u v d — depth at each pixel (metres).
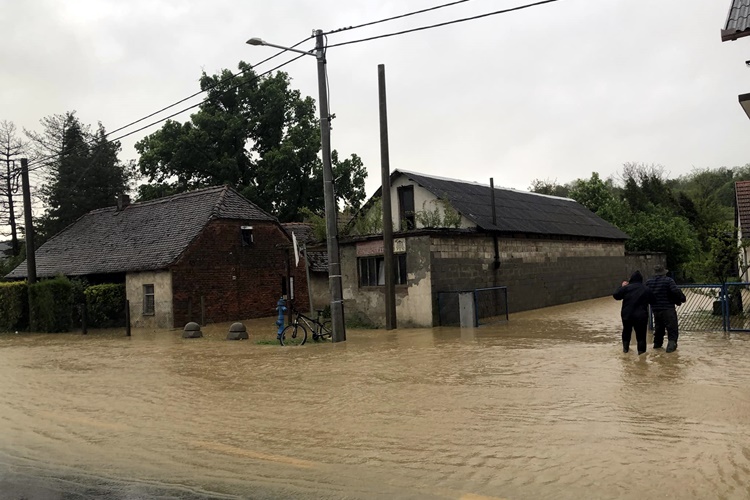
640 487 4.84
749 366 9.55
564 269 27.09
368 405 8.29
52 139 49.44
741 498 4.55
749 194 25.62
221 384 10.62
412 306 19.27
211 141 45.56
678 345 11.98
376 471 5.65
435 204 24.69
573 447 5.96
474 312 18.11
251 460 6.20
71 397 10.18
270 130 47.06
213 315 26.66
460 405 7.96
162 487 5.57
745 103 12.27
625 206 46.16
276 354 14.20
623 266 32.91
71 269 29.45
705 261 16.03
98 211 35.00
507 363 11.02
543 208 30.06
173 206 30.48
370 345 14.90
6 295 27.47
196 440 7.10
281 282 29.98
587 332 15.45
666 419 6.79
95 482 5.80
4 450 7.11
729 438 6.00
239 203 29.14
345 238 20.80
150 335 22.28
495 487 5.05
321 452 6.34
